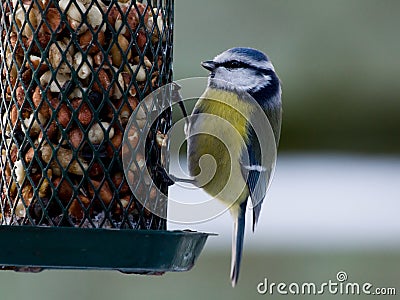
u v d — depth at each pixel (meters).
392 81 16.34
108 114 9.10
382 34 16.72
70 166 8.98
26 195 9.04
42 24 8.95
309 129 16.28
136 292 13.34
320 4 16.39
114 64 9.11
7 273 13.12
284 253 13.80
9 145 9.22
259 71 10.73
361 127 16.23
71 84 8.96
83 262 8.34
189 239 8.87
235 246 10.58
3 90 9.39
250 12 16.30
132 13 9.22
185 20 16.14
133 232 8.42
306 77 16.31
